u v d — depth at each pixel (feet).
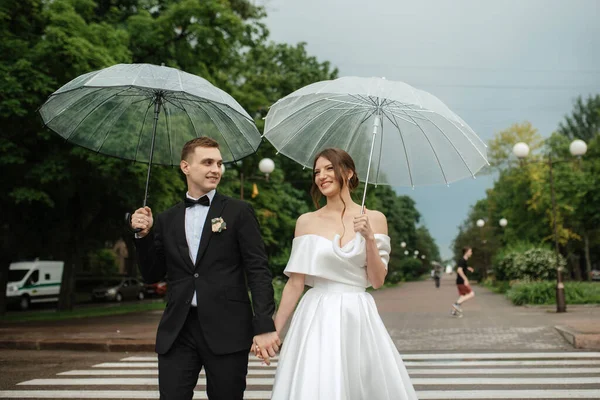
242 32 69.41
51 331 46.14
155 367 30.83
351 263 11.66
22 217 70.54
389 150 14.02
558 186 120.88
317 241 11.78
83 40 52.26
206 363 11.17
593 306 70.33
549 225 139.74
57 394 23.82
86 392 24.21
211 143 12.01
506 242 169.78
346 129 13.96
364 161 14.21
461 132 13.03
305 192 116.67
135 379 27.17
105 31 56.80
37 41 56.29
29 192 57.11
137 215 11.60
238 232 11.51
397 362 11.65
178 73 12.34
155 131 12.66
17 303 102.78
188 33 65.77
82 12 59.88
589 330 38.73
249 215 11.69
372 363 11.42
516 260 96.78
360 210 12.28
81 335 42.19
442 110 12.19
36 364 32.14
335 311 11.47
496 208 187.42
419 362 31.27
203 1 64.75
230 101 12.27
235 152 13.62
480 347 36.42
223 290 11.23
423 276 407.64
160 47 64.03
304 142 14.15
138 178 61.36
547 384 24.72
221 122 13.05
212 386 11.16
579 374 26.89
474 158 13.51
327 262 11.62
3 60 53.21
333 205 12.25
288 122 13.66
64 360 33.65
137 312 77.25
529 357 32.12
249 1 93.20
